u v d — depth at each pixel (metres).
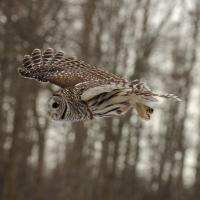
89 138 35.91
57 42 26.67
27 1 26.41
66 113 9.62
